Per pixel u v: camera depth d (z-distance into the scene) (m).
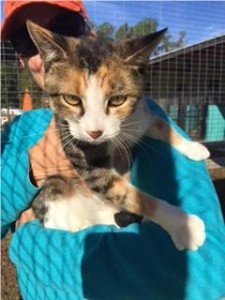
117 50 0.22
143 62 0.22
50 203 0.25
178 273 0.16
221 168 0.79
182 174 0.21
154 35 0.22
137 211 0.20
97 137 0.21
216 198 0.20
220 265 0.16
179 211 0.19
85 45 0.22
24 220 0.24
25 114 0.26
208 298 0.16
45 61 0.23
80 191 0.25
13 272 0.42
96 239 0.19
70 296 0.18
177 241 0.17
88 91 0.21
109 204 0.23
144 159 0.22
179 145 0.23
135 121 0.23
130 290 0.17
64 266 0.18
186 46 0.97
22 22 0.25
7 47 0.41
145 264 0.17
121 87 0.22
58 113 0.23
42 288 0.20
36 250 0.20
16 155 0.23
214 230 0.18
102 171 0.22
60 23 0.25
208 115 1.14
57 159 0.24
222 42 0.98
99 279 0.17
